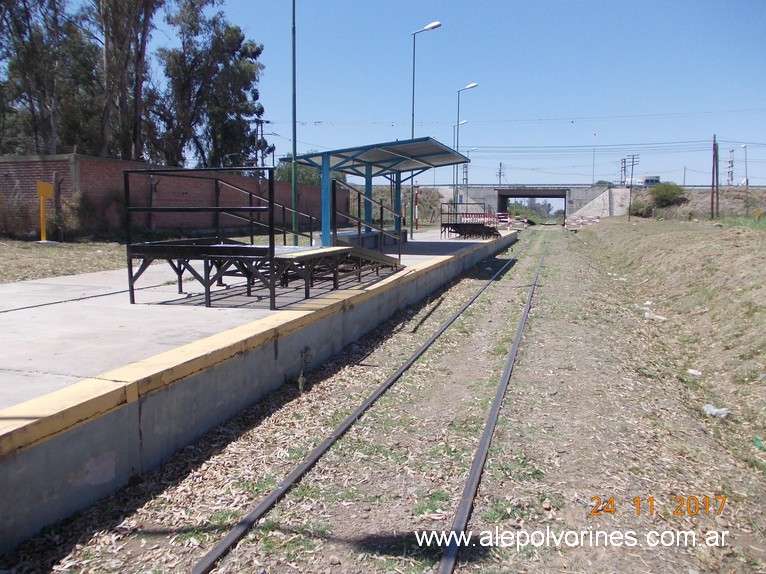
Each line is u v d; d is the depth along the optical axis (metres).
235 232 32.09
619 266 25.23
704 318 11.80
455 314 12.32
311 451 5.39
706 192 70.00
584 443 5.75
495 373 8.15
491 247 28.02
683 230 28.94
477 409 6.68
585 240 45.66
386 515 4.35
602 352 9.31
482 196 88.94
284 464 5.13
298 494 4.60
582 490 4.81
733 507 4.75
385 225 27.75
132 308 8.47
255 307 8.53
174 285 11.19
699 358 9.83
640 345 10.47
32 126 36.78
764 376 8.07
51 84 32.94
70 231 22.34
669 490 4.91
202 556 3.77
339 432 5.80
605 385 7.62
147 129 41.31
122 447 4.59
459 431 6.02
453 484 4.85
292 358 7.51
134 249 8.79
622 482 4.97
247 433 5.77
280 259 8.48
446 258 17.55
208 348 5.82
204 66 40.88
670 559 3.94
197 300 9.23
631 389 7.57
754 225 30.48
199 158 45.22
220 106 42.41
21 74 31.05
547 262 25.25
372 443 5.68
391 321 11.62
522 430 6.07
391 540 4.02
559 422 6.31
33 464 3.82
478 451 5.42
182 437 5.34
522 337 10.20
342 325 9.29
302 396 6.91
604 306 14.16
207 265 8.52
